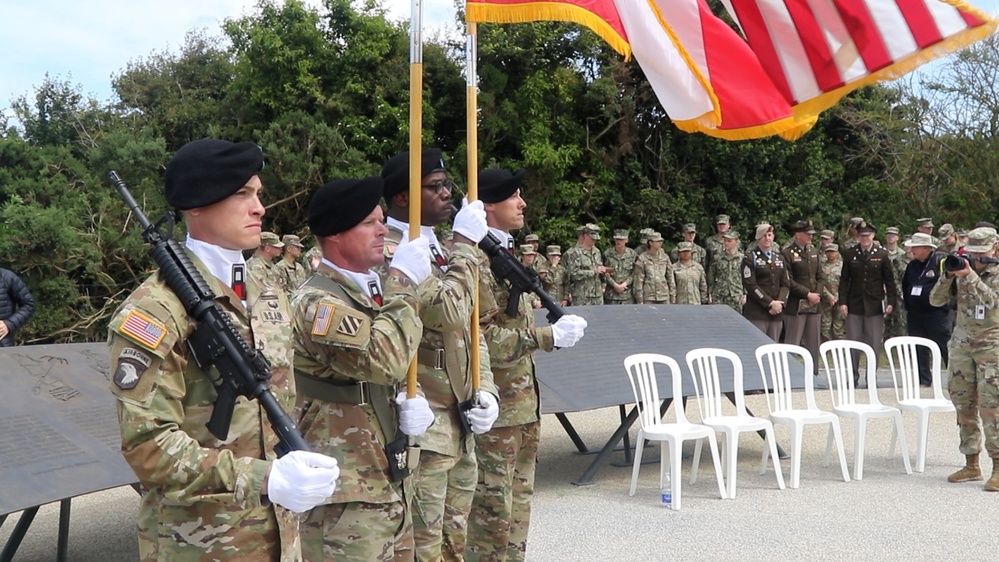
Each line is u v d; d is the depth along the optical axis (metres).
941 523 6.06
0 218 14.67
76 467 4.75
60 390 5.33
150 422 2.23
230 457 2.30
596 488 7.23
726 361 8.40
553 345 4.42
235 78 20.47
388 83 17.89
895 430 8.16
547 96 18.61
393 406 3.33
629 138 19.39
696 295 14.39
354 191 3.30
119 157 16.33
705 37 5.13
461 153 17.92
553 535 5.88
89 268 14.91
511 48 17.89
